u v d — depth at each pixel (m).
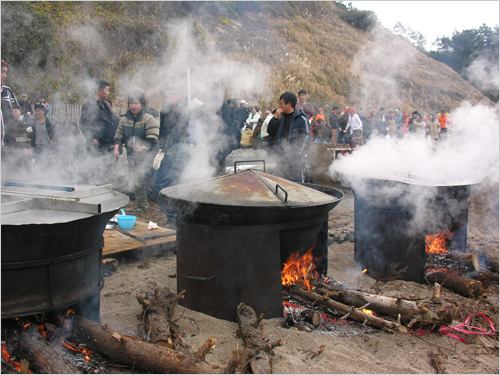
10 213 2.22
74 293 2.28
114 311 2.88
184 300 3.02
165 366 2.05
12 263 2.01
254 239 2.75
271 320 2.81
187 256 2.97
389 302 2.88
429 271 3.78
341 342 2.66
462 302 3.41
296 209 2.71
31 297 2.10
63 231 2.10
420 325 2.89
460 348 2.70
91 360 2.20
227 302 2.81
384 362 2.45
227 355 2.42
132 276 3.60
